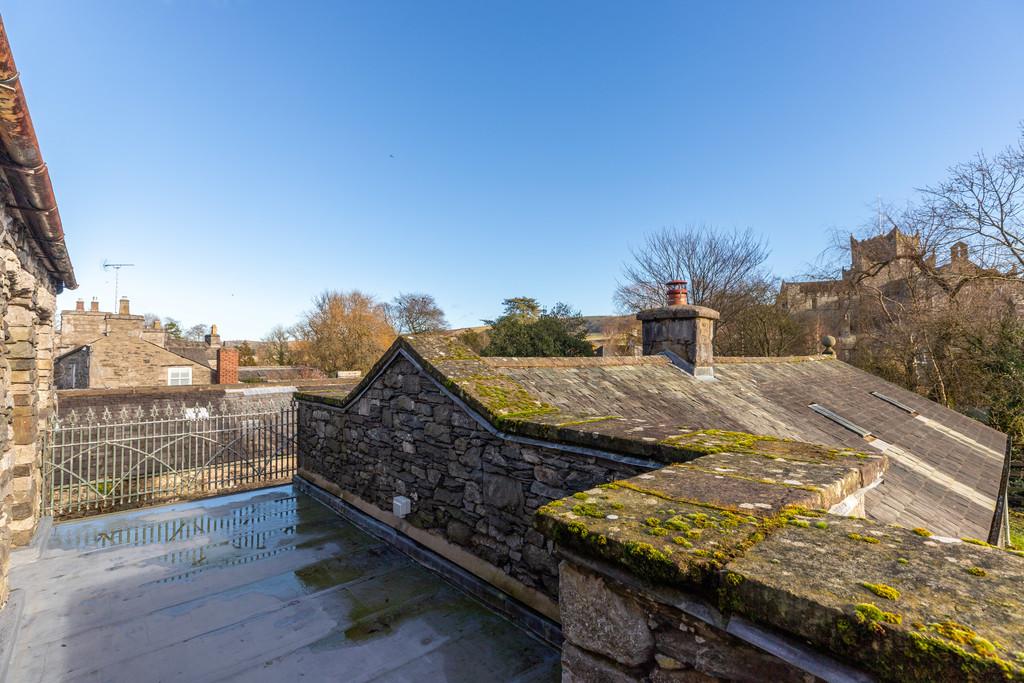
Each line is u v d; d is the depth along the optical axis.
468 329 28.78
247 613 4.15
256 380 27.78
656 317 8.14
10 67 2.57
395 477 5.68
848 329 23.22
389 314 40.25
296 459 8.58
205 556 5.32
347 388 13.14
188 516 6.65
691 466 2.19
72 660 3.52
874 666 0.98
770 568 1.21
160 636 3.82
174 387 13.18
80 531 6.14
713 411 6.19
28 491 5.59
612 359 6.91
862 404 9.34
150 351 22.25
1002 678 0.82
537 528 1.75
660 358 7.80
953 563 1.18
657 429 3.25
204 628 3.92
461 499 4.66
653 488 1.89
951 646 0.89
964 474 6.61
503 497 4.16
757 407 6.93
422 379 5.21
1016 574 1.12
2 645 3.55
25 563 5.15
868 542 1.32
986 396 15.47
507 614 4.05
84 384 21.62
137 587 4.62
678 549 1.35
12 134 3.15
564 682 1.76
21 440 5.59
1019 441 14.24
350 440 6.64
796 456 2.36
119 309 22.81
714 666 1.34
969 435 9.60
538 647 3.67
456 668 3.44
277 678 3.33
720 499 1.71
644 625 1.50
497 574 4.24
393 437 5.72
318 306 33.12
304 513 6.73
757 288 24.00
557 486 3.63
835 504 1.86
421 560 5.07
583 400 5.26
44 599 4.39
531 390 5.03
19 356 5.61
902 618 0.98
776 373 9.70
